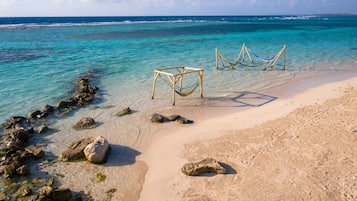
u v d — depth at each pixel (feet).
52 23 344.49
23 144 42.86
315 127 43.27
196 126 48.47
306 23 353.10
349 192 29.48
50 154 40.55
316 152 36.52
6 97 62.64
